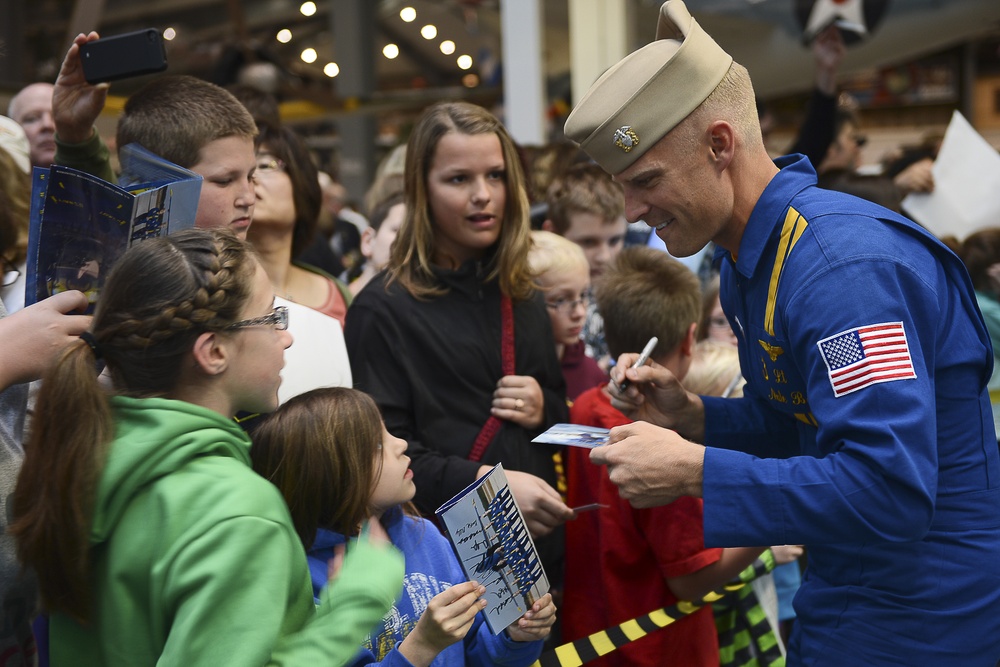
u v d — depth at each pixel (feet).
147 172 5.87
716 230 6.06
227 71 20.13
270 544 4.34
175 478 4.42
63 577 4.43
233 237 4.97
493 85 30.99
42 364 4.93
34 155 10.84
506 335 7.97
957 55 22.98
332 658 4.41
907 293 5.48
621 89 5.85
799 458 5.42
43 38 29.30
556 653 7.33
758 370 6.37
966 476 5.85
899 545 5.81
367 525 5.86
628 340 8.05
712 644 7.82
